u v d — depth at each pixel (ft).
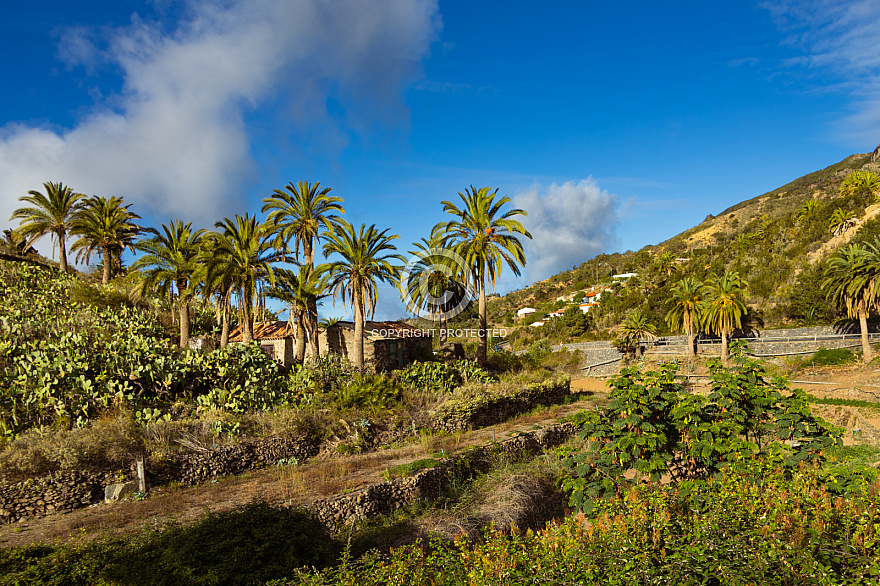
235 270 86.38
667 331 189.37
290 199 116.37
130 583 24.64
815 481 20.12
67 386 52.60
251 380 65.10
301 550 30.50
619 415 28.78
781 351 136.05
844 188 214.07
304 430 57.26
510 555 18.16
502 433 68.28
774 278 178.70
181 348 83.51
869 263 112.98
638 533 17.02
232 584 25.18
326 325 100.68
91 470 41.96
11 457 39.55
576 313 239.30
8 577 24.75
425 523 38.27
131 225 131.75
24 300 89.97
